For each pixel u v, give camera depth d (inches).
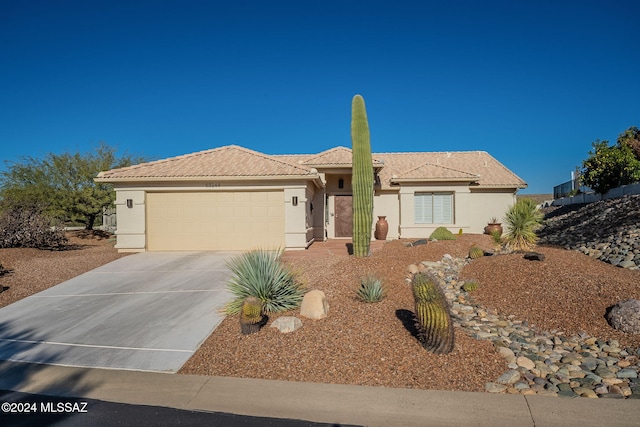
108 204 1040.8
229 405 195.9
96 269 531.8
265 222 660.1
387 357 237.8
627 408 188.9
